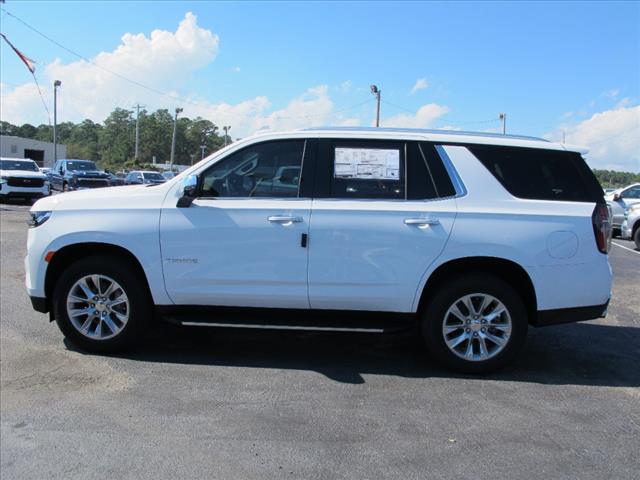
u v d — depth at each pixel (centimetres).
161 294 494
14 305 668
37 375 458
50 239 496
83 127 14950
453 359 485
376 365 507
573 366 518
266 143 497
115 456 335
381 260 476
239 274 485
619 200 1775
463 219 473
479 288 477
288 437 363
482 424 389
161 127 13300
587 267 477
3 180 2184
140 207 492
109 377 458
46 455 334
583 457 346
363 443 357
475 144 492
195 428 372
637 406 428
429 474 323
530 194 484
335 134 495
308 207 479
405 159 488
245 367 491
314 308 492
